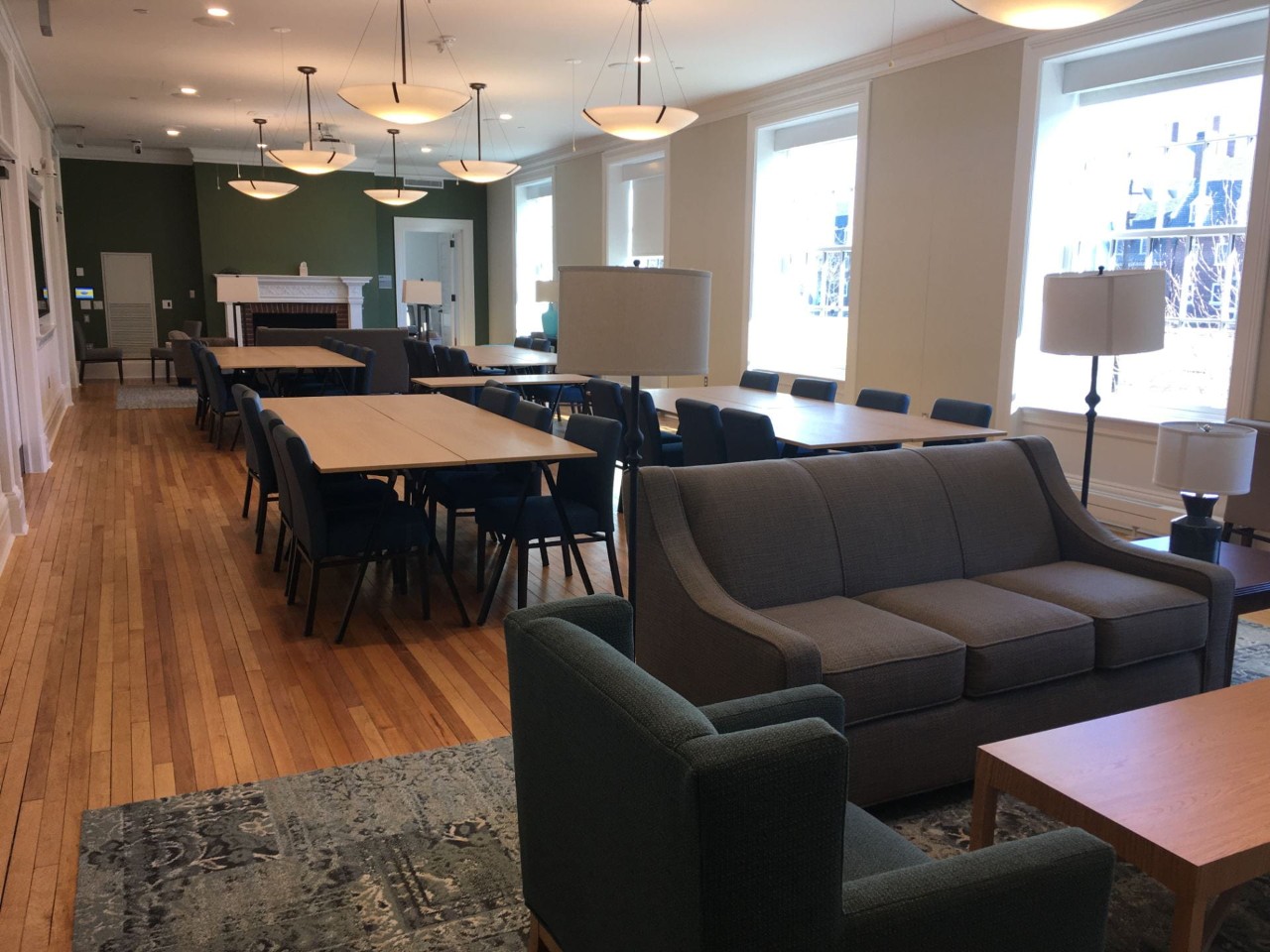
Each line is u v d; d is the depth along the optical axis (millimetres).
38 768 2779
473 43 7367
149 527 5543
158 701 3240
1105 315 3686
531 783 1721
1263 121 4984
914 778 2566
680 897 1223
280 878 2252
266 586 4488
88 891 2191
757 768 1177
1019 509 3438
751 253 9039
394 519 3912
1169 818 1757
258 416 4766
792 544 2959
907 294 7383
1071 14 3352
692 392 6504
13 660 3572
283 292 14016
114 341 13852
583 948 1595
